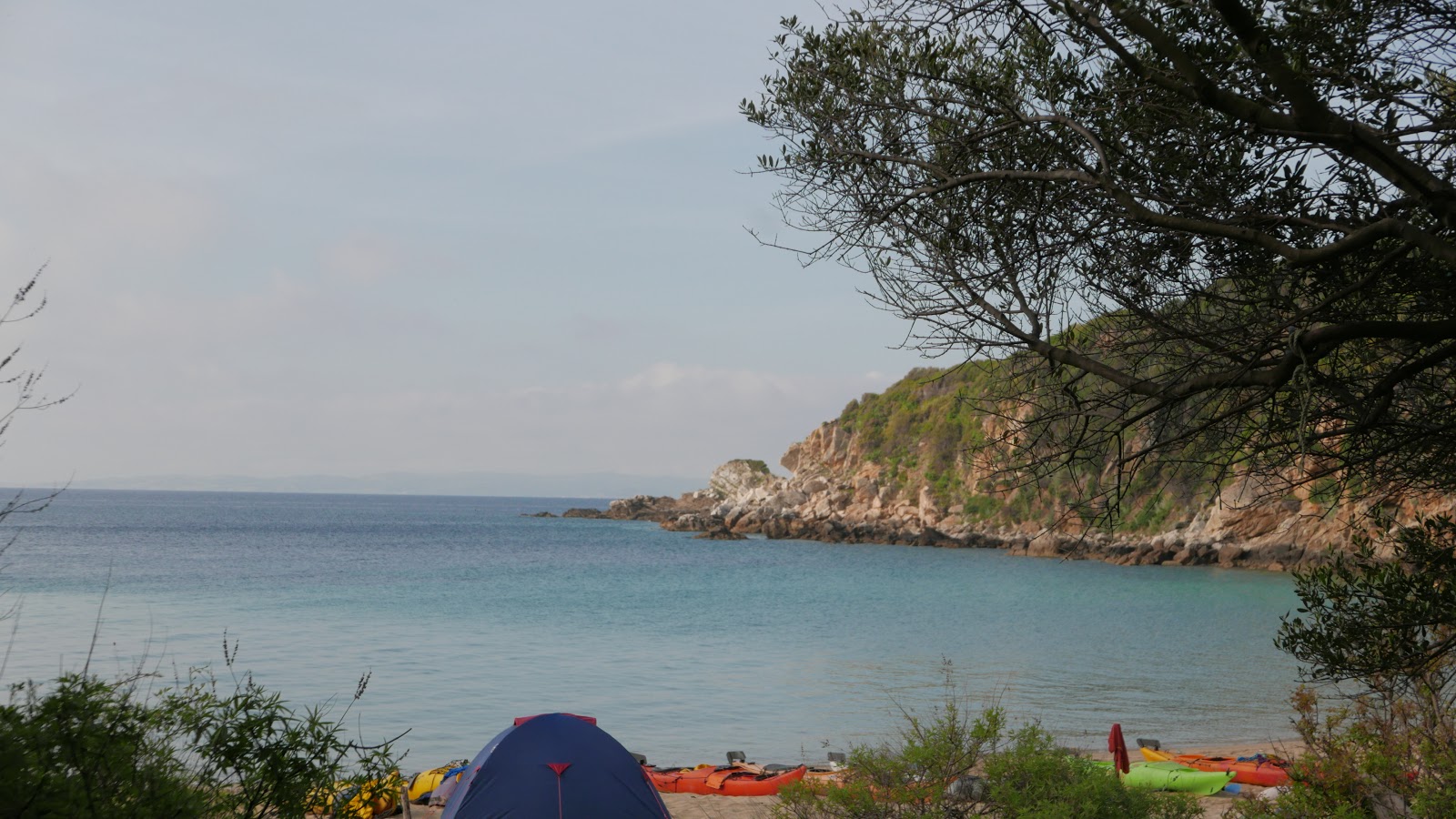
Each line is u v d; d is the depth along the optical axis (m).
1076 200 4.57
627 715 24.11
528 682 28.19
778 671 30.86
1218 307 4.61
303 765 5.10
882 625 43.47
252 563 72.94
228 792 5.07
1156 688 28.11
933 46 4.73
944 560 91.88
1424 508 4.95
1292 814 8.45
